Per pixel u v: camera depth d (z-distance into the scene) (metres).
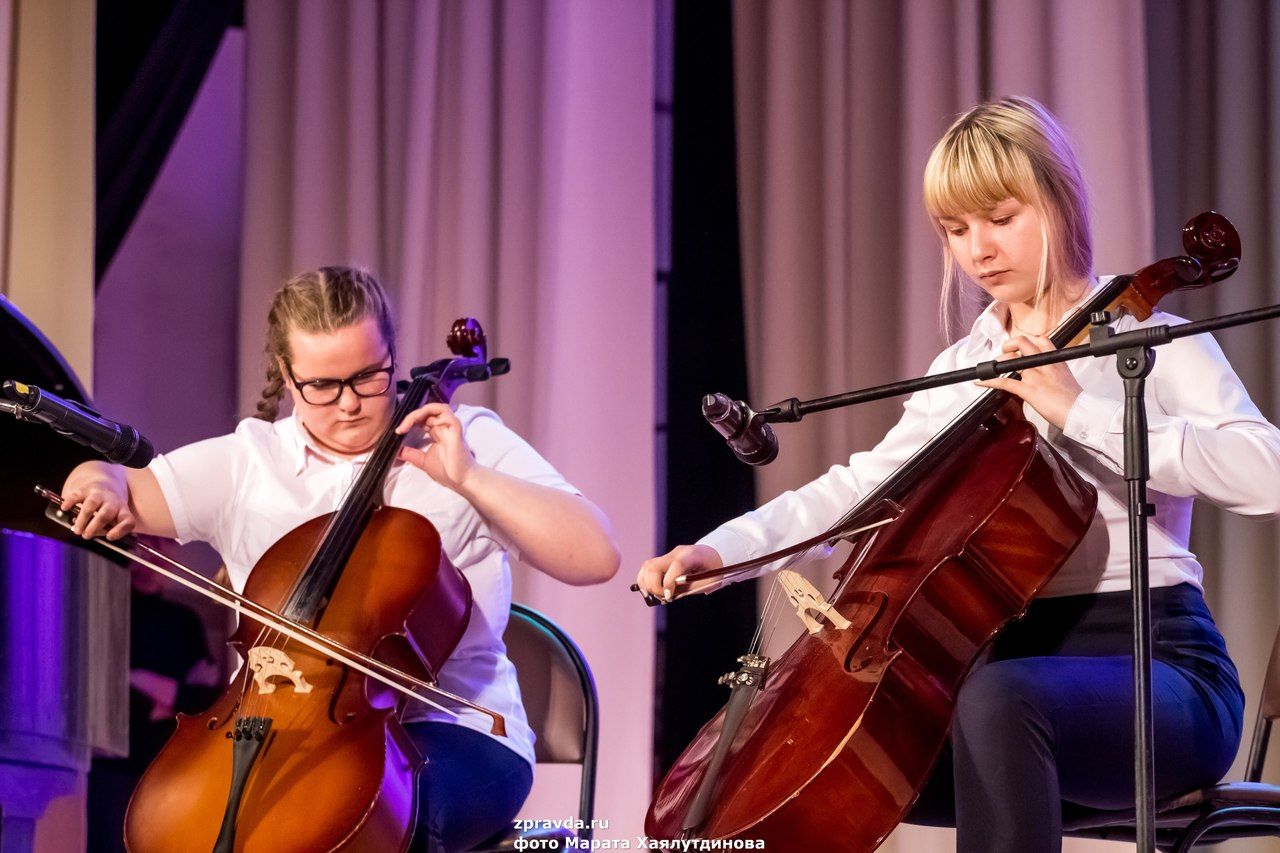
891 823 4.25
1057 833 4.21
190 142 9.97
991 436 5.02
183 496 5.71
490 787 5.11
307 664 4.86
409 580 5.10
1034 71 8.43
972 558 4.58
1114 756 4.38
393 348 5.73
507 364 5.89
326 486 5.70
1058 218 4.92
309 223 9.10
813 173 8.80
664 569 5.10
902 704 4.35
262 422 5.93
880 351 8.67
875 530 5.00
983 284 5.07
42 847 7.44
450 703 5.30
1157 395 4.87
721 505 8.88
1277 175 7.94
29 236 8.73
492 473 5.45
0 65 8.74
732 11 9.18
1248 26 8.16
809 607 4.70
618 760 8.48
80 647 6.55
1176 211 8.44
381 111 9.26
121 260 9.84
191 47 9.25
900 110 8.70
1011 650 4.93
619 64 9.09
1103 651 4.77
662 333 9.12
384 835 4.45
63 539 6.92
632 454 8.78
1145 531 3.97
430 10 9.13
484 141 9.09
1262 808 4.52
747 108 9.02
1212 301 8.11
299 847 4.30
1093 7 8.26
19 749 6.64
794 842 4.19
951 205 4.98
